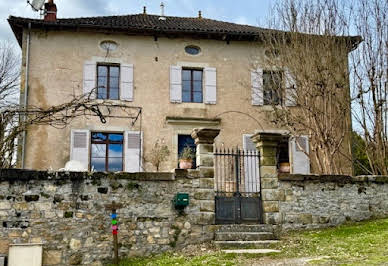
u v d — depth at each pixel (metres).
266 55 14.75
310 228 9.75
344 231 9.37
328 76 12.79
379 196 10.49
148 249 8.70
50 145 13.91
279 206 9.63
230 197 9.57
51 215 8.34
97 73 14.86
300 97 12.98
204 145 9.51
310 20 13.20
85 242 8.41
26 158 13.70
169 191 9.05
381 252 7.46
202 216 9.13
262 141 9.90
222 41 15.63
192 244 8.96
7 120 10.52
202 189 9.26
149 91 14.87
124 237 8.63
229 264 7.45
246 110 15.23
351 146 13.67
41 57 14.40
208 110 15.09
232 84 15.39
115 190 8.76
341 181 10.23
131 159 14.23
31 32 14.51
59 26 14.33
